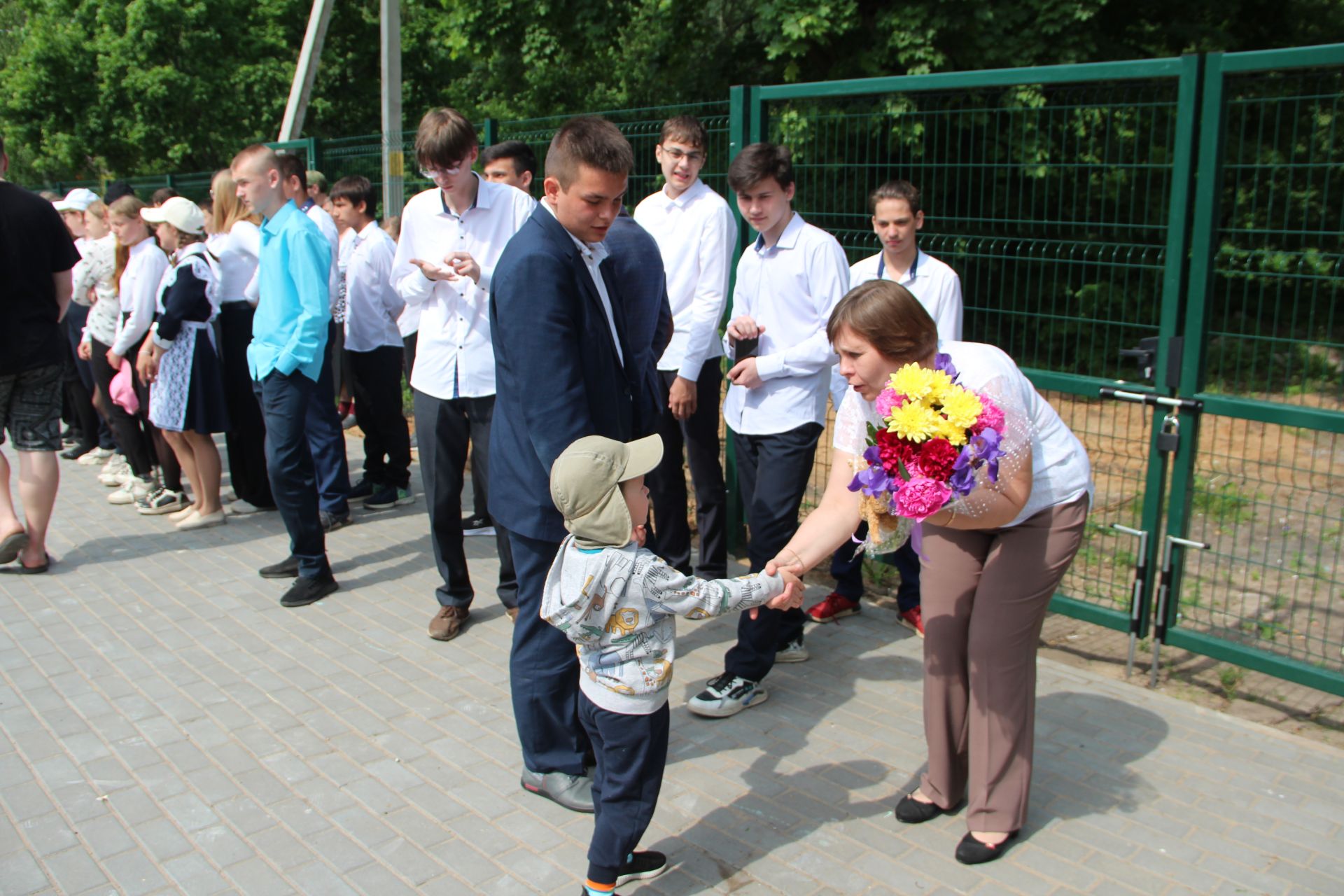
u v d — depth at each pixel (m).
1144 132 4.10
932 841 3.10
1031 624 2.90
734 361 4.01
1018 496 2.67
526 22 15.31
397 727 3.83
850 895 2.86
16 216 5.12
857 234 5.09
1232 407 3.82
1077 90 4.29
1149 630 4.36
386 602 5.05
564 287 2.86
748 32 13.88
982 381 2.71
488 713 3.93
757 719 3.85
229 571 5.52
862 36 12.20
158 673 4.31
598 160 2.76
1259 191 3.80
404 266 4.54
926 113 4.76
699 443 4.66
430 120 4.19
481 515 6.12
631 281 3.40
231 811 3.29
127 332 6.04
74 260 5.47
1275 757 3.56
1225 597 4.77
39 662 4.44
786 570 2.81
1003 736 2.94
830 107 5.10
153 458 6.76
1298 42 13.32
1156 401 3.99
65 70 20.06
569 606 2.62
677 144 4.44
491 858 3.04
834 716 3.87
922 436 2.40
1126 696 4.01
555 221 2.90
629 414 3.16
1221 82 3.67
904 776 3.46
